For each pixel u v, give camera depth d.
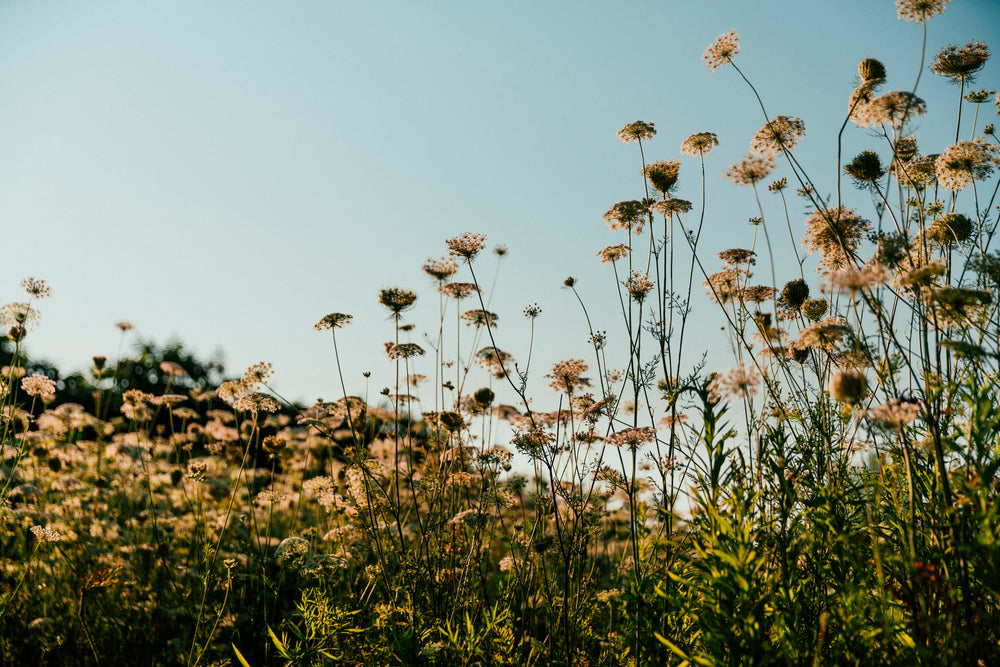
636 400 4.27
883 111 3.76
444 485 5.59
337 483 6.49
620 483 4.43
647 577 3.85
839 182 3.55
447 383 6.23
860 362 3.57
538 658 4.39
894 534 3.39
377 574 4.95
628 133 5.04
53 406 12.24
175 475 7.44
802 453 3.62
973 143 3.85
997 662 2.62
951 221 3.72
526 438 4.54
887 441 3.38
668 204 4.79
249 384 5.61
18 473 7.07
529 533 5.75
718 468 3.11
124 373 10.91
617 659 4.11
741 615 2.87
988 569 2.57
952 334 3.40
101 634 5.38
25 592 5.59
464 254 5.22
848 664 2.87
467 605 4.89
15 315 6.05
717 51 4.42
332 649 4.29
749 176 4.36
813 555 3.33
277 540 6.93
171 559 6.05
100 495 7.34
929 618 2.68
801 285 4.27
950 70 4.01
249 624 5.57
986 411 2.67
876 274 3.13
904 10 3.82
